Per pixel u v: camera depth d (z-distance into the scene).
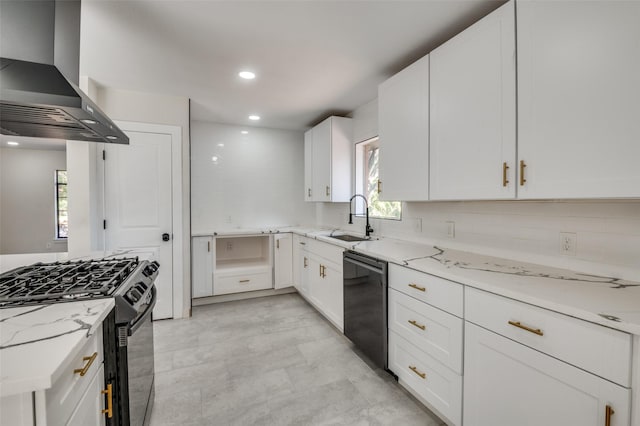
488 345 1.29
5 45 1.17
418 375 1.72
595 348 0.94
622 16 1.04
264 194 4.30
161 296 3.09
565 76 1.20
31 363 0.64
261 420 1.67
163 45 2.04
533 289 1.19
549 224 1.59
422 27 1.84
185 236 3.15
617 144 1.06
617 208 1.33
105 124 1.50
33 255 1.97
